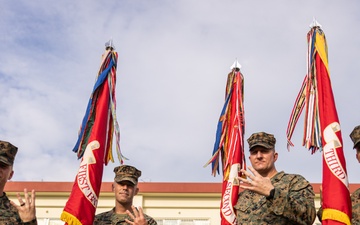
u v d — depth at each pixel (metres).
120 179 7.11
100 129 7.76
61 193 12.92
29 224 5.69
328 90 7.01
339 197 6.22
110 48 8.40
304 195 5.49
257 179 5.23
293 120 7.26
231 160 7.81
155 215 12.98
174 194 13.02
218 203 12.99
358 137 6.38
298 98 7.32
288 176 5.84
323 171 6.52
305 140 6.93
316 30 7.43
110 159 7.78
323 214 6.25
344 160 6.54
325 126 6.78
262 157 6.18
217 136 8.12
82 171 7.42
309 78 7.19
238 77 8.31
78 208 7.13
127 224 6.86
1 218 6.06
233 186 7.61
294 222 5.31
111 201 12.79
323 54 7.24
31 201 5.82
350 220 6.13
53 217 12.87
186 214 12.98
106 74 8.15
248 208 5.88
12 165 6.49
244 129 8.05
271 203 5.18
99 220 7.06
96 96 8.03
